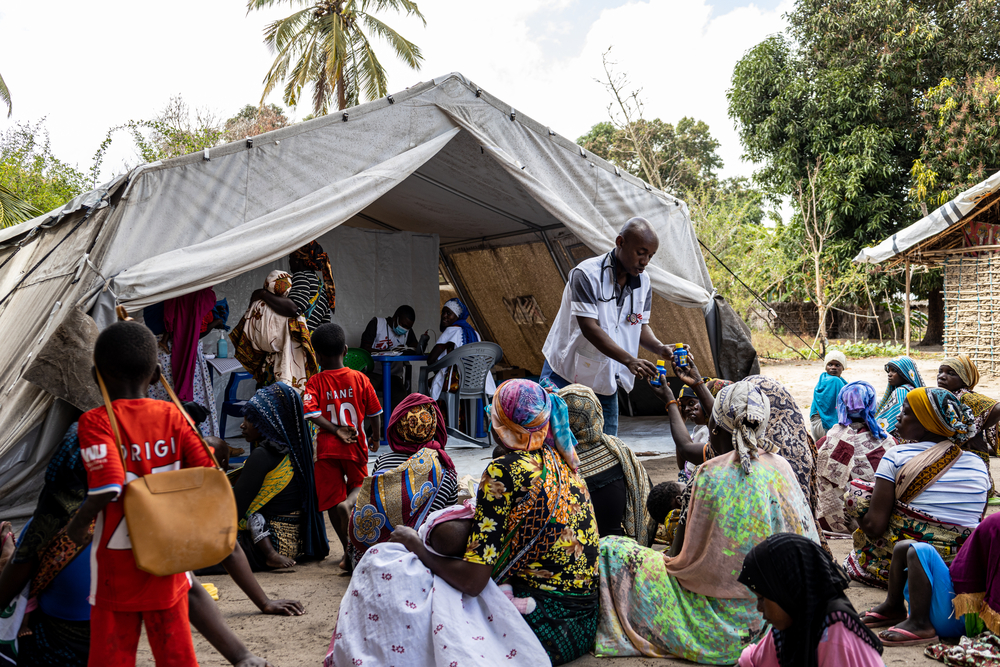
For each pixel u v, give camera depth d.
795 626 2.28
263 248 6.14
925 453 3.97
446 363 8.73
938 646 3.30
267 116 27.42
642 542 4.11
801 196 24.59
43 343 5.12
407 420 4.15
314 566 4.91
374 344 10.01
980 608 3.26
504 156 7.39
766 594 2.29
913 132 24.91
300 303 7.16
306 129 6.52
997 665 3.05
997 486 6.55
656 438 9.23
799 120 26.22
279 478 4.78
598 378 5.39
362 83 26.89
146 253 5.81
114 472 2.36
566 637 3.14
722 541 3.21
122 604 2.44
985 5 25.30
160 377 2.64
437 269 12.13
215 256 5.93
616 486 3.98
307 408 4.98
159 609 2.50
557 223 10.07
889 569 3.98
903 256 18.36
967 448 4.23
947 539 3.91
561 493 3.14
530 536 3.07
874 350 22.52
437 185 9.44
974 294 17.41
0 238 10.29
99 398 5.06
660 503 4.62
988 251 17.12
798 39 27.19
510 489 2.99
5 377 5.68
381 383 10.27
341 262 11.34
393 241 11.77
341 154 6.69
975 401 5.80
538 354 12.79
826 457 5.58
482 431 8.97
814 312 26.95
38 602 2.81
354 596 3.07
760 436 3.33
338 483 5.06
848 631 2.17
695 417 5.31
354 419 5.10
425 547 3.02
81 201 6.50
